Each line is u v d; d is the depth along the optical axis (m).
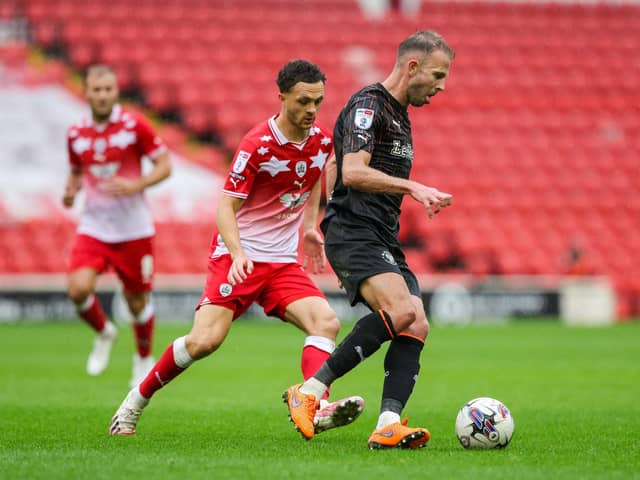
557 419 26.59
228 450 19.69
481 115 107.25
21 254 87.31
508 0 117.62
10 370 41.81
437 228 96.12
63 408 28.53
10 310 77.19
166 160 35.78
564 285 84.69
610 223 100.75
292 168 22.86
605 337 66.31
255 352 53.34
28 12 102.56
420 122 105.50
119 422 22.67
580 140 106.75
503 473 16.62
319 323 22.94
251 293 23.02
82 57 101.62
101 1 106.00
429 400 31.92
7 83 98.50
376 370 44.06
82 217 36.03
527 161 103.75
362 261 20.83
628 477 16.48
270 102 102.75
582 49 114.88
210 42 106.25
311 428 20.06
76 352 51.62
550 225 99.19
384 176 19.95
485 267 95.31
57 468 16.97
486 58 112.56
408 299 20.52
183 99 101.38
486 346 58.19
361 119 20.47
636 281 96.12
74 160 36.03
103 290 75.38
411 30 113.06
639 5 119.12
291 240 23.80
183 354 22.19
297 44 108.62
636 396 33.16
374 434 20.09
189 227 90.81
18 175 93.31
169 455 18.75
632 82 113.00
